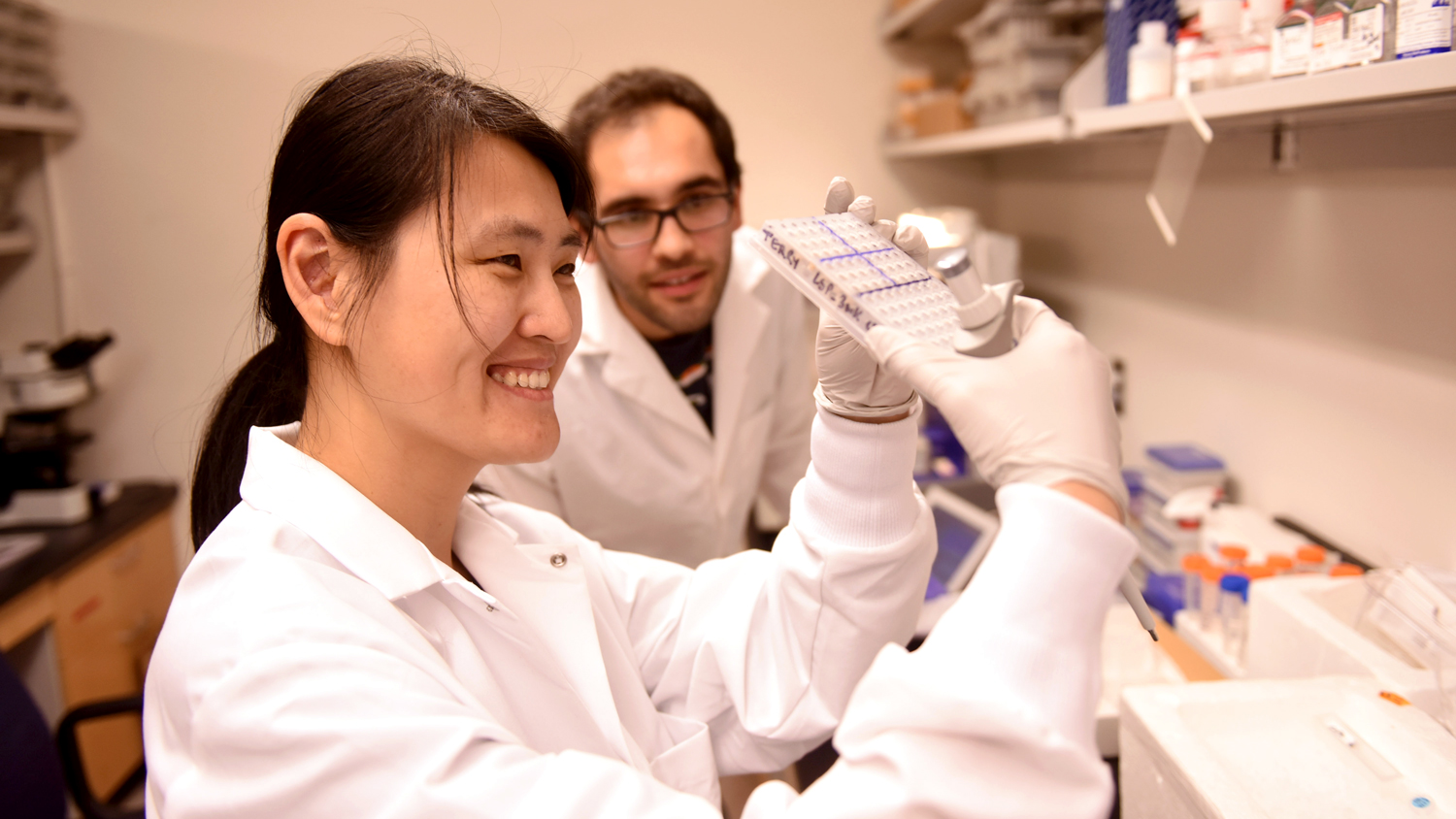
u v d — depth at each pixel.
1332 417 1.49
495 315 0.68
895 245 0.76
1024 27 1.99
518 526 0.96
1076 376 0.61
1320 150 1.46
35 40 2.46
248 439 0.81
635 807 0.58
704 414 1.78
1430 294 1.28
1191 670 1.28
